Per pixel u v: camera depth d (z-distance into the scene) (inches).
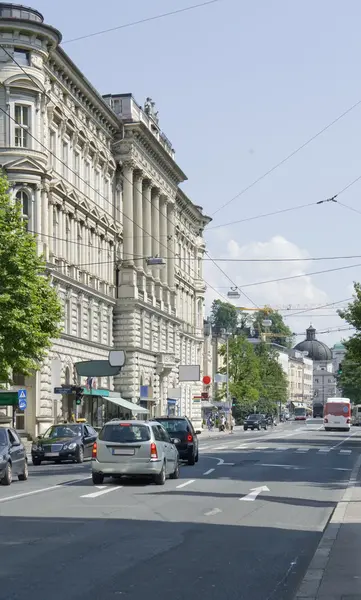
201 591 437.4
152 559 527.5
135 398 3075.8
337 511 791.7
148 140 3186.5
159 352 3410.4
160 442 1092.5
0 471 1075.9
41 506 818.2
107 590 431.8
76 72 2468.0
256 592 439.2
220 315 7436.0
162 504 844.0
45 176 2188.7
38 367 1684.3
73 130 2532.0
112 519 718.5
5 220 1633.9
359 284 2751.0
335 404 4446.4
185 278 4141.2
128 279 3070.9
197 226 4407.0
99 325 2827.3
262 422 4808.1
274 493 990.4
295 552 567.5
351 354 2785.4
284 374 6215.6
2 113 2139.5
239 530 668.1
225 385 4798.2
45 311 1663.4
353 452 2068.2
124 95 3097.9
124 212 3097.9
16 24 2133.4
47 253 2239.2
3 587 434.6
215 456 1833.2
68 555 535.5
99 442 1071.6
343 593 422.6
